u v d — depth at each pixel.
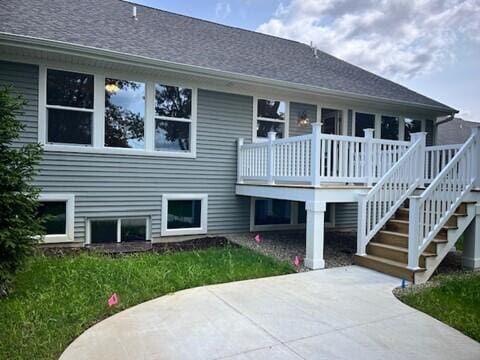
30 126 6.21
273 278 5.02
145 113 7.19
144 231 7.38
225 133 8.09
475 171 5.88
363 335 3.22
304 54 11.53
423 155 6.56
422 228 5.13
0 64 5.98
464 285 4.75
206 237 7.89
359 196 5.88
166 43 8.06
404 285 4.77
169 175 7.50
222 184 8.14
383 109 10.24
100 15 8.42
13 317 3.37
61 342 2.96
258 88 8.27
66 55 6.10
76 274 4.62
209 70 7.18
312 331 3.29
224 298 4.16
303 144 6.04
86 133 6.68
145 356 2.77
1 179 3.93
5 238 3.82
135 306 3.86
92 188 6.76
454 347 3.01
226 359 2.75
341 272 5.39
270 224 8.88
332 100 9.34
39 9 7.46
